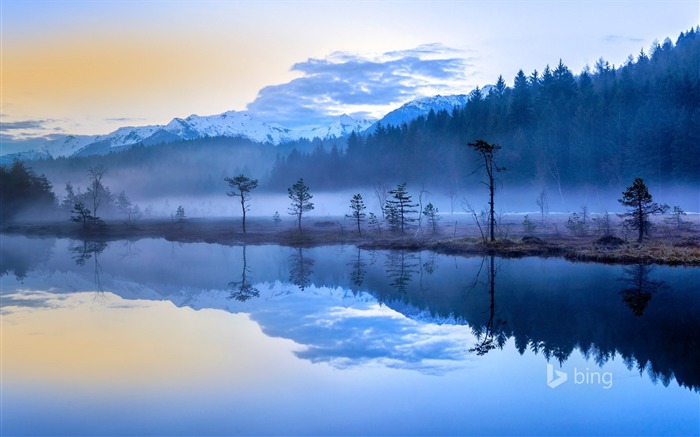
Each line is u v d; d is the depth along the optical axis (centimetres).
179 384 1722
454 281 3709
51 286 3875
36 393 1655
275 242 7431
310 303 3100
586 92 13850
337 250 6328
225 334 2370
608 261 4303
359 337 2275
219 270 4728
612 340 2117
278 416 1470
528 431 1356
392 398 1581
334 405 1534
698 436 1320
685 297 2861
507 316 2586
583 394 1590
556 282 3469
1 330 2480
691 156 10025
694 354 1930
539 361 1895
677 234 5484
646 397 1566
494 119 14625
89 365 1925
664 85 12381
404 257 5334
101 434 1375
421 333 2325
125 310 2950
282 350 2098
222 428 1397
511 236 6094
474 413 1467
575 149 12031
